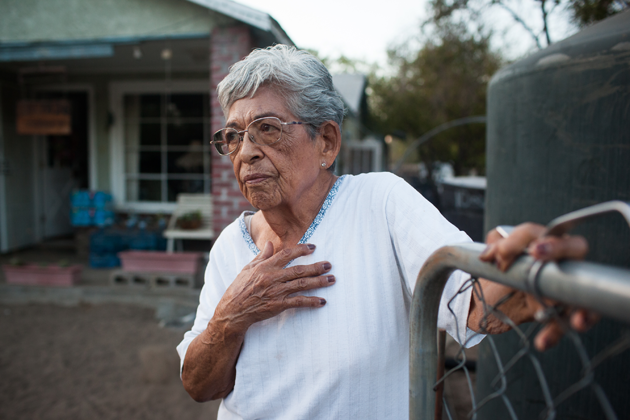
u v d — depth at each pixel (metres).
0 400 3.06
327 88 1.11
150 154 7.02
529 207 1.64
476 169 13.05
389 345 1.04
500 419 1.76
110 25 5.27
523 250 0.54
